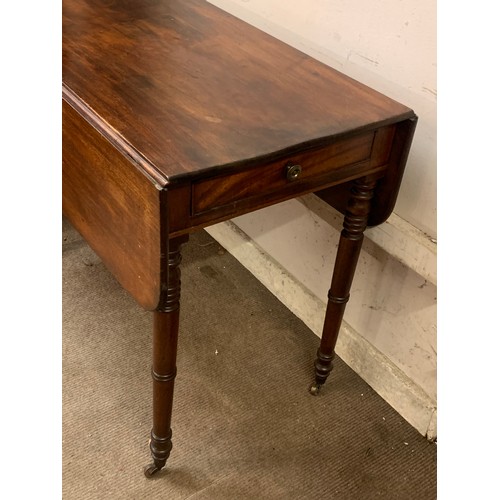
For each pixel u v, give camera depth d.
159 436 1.16
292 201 1.52
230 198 0.89
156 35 1.18
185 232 0.87
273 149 0.88
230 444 1.30
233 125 0.92
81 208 1.04
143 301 0.92
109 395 1.38
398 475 1.27
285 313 1.64
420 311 1.27
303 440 1.32
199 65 1.09
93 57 1.07
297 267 1.60
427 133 1.10
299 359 1.51
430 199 1.15
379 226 1.25
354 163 1.02
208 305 1.64
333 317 1.30
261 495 1.21
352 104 1.02
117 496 1.18
